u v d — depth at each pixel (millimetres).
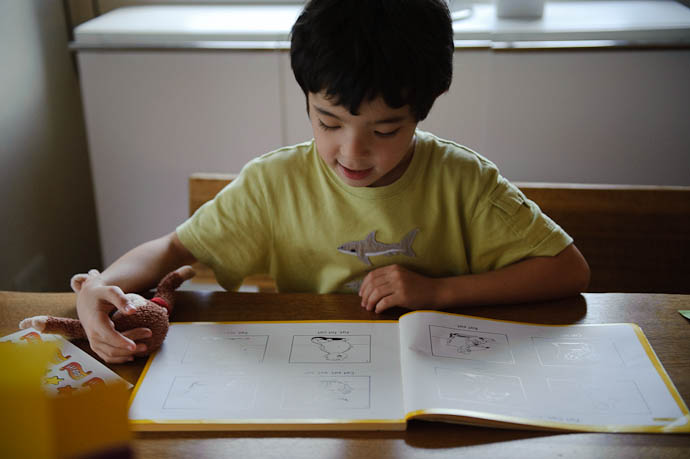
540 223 869
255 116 1591
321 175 893
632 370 664
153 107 1593
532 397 623
